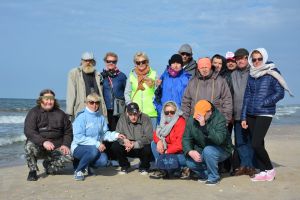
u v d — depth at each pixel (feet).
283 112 161.48
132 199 18.37
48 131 22.80
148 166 24.36
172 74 23.43
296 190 19.94
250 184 21.18
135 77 25.08
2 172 25.44
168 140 22.43
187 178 22.88
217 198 18.42
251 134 22.30
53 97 22.68
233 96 22.99
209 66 21.90
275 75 20.99
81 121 22.88
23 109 147.84
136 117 23.61
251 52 21.63
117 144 23.90
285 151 35.81
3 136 49.37
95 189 20.33
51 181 22.29
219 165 23.73
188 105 22.63
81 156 22.38
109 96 25.72
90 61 24.95
